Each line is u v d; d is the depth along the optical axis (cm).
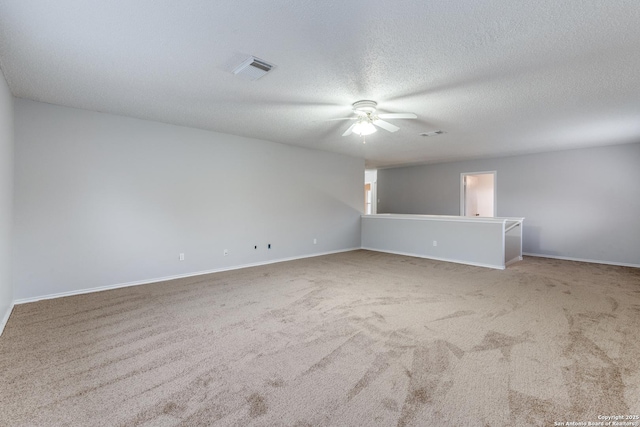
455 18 194
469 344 245
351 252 707
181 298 361
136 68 267
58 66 263
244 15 191
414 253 658
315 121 431
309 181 646
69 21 197
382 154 709
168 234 450
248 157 541
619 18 193
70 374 203
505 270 518
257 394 182
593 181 600
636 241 557
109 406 171
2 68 265
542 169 662
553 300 355
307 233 645
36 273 351
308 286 415
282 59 249
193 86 305
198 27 205
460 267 542
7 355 227
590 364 213
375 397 179
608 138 524
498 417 162
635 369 206
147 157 429
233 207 523
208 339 254
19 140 340
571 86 302
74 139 374
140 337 257
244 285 419
